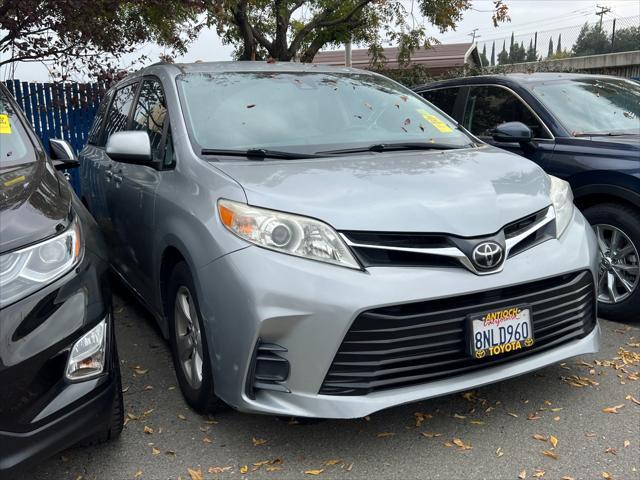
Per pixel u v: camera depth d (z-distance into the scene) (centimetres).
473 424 307
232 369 270
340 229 263
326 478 267
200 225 289
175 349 337
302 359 258
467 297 271
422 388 268
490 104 555
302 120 369
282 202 272
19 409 220
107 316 256
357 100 401
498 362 285
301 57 1502
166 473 274
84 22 771
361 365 258
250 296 259
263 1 1209
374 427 306
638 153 419
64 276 237
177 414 324
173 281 328
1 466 218
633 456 278
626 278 430
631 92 552
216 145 338
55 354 229
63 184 296
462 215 278
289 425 310
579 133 474
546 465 273
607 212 430
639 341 403
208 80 388
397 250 265
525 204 300
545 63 1841
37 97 949
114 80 861
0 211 238
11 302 219
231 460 282
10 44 774
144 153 348
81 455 288
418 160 336
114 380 257
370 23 1459
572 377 354
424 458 280
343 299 252
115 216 441
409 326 260
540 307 290
